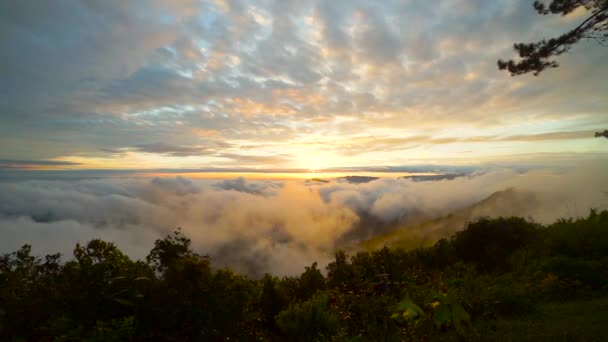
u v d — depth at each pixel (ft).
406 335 13.33
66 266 12.96
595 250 24.53
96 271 12.64
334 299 19.53
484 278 24.11
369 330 15.11
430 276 25.31
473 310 15.72
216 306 13.33
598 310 14.83
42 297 12.19
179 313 12.62
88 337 10.73
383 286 20.45
